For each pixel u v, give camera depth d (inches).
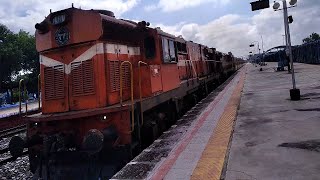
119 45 319.0
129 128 271.7
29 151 296.5
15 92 1577.3
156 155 253.9
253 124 323.3
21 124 732.7
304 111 357.1
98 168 270.4
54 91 301.3
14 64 1888.5
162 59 382.9
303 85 611.2
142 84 342.0
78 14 287.3
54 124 292.0
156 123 357.1
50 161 277.4
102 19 285.3
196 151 246.7
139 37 365.1
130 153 271.4
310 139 242.2
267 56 3634.4
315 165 186.5
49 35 300.0
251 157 215.3
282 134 267.4
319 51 1299.2
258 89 660.1
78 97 291.0
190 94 600.1
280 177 174.2
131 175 207.3
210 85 876.6
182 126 368.5
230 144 256.4
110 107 273.4
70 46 293.7
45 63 306.5
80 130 284.8
